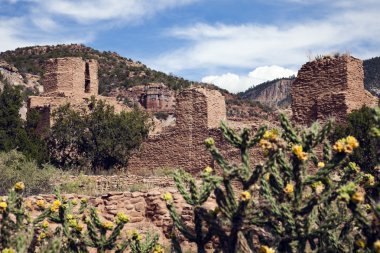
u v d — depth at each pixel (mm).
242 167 7164
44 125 34844
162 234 16453
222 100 30469
